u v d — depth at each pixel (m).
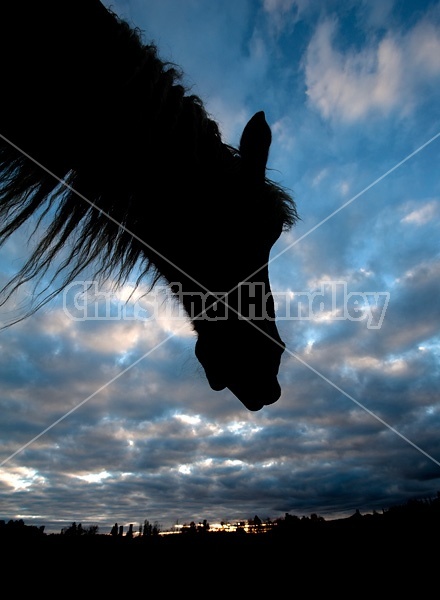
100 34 1.26
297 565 2.03
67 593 1.69
